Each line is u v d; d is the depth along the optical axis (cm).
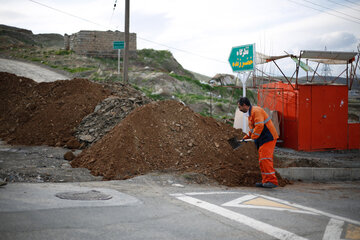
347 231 376
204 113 1662
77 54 3391
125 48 1834
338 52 1291
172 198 497
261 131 635
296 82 1280
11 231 294
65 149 877
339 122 1348
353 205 551
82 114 1027
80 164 704
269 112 1340
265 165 645
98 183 578
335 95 1341
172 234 323
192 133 802
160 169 688
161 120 801
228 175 684
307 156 1184
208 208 442
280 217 416
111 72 2445
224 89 2944
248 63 1242
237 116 1363
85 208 394
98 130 942
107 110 1014
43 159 738
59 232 303
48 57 3134
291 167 906
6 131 995
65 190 490
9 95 1172
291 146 1324
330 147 1335
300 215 436
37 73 2144
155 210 415
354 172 945
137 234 316
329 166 1006
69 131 964
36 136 948
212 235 329
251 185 677
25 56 3059
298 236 343
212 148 774
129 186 566
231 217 402
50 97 1130
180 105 885
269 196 571
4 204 377
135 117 761
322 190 719
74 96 1104
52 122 993
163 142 749
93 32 3425
